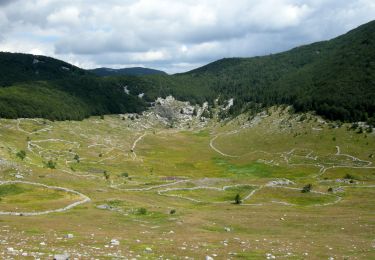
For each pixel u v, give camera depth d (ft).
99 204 314.76
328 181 558.56
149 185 502.38
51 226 204.03
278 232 233.14
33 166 453.17
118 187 473.67
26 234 169.27
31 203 298.97
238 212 334.65
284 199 442.91
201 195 464.24
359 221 271.28
